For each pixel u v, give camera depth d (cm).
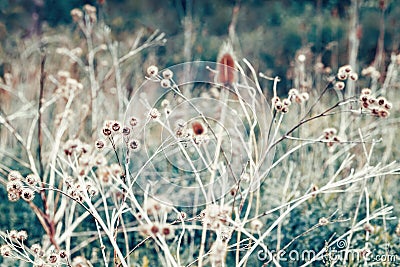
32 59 659
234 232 355
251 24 934
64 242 363
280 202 383
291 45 867
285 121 545
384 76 601
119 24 905
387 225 365
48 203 320
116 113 533
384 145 493
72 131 445
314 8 859
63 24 865
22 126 526
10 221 387
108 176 238
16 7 842
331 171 431
